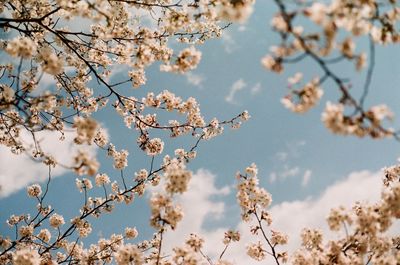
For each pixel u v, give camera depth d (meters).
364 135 3.79
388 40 4.22
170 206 5.61
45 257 9.59
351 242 6.77
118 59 9.64
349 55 3.59
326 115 3.83
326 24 3.65
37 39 9.97
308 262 6.85
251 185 7.44
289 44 3.74
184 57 6.68
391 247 6.75
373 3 3.97
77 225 10.46
